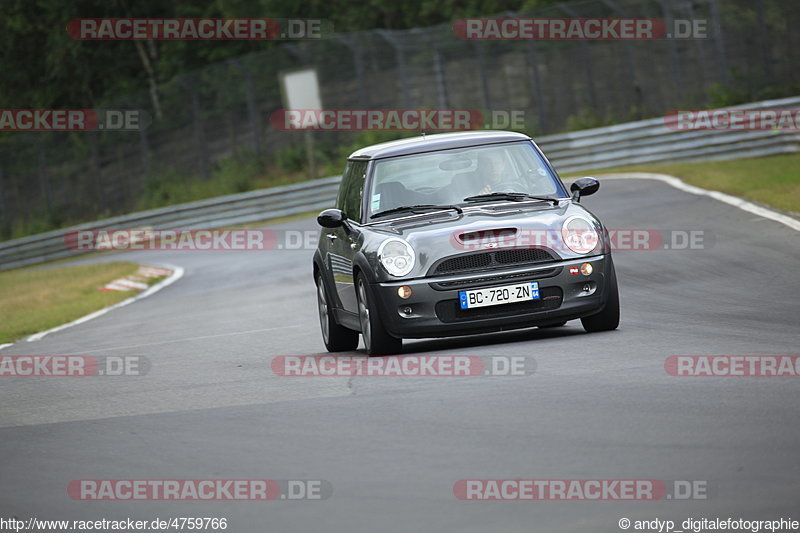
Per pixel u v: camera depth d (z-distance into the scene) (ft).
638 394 78.59
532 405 78.07
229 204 426.92
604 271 107.24
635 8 432.66
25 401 107.45
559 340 107.45
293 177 495.00
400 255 105.40
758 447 61.77
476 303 104.37
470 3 616.39
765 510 51.49
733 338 100.68
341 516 55.67
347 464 66.23
